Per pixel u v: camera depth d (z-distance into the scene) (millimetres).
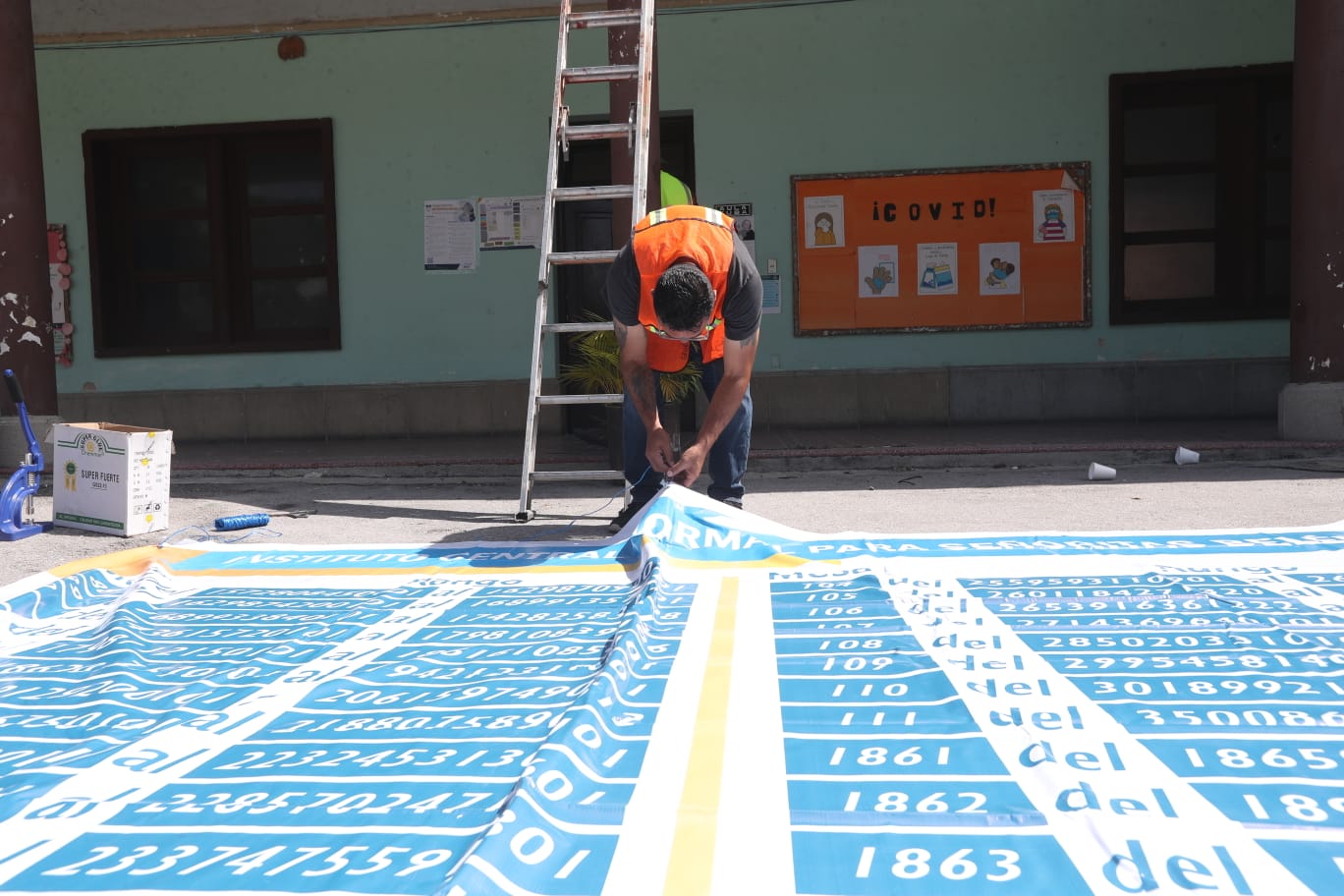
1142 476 6672
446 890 1392
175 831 1720
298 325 10508
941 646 2771
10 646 3188
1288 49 9414
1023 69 9602
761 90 9773
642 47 5852
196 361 10297
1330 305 7488
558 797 1768
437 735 2195
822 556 4086
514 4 9875
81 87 10234
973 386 9688
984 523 5152
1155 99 9727
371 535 5199
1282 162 9672
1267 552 4000
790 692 2416
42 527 5211
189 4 10102
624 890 1486
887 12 9648
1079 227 9617
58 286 10312
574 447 8820
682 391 6352
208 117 10195
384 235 10141
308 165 10375
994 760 1946
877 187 9719
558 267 10000
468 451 8664
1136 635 2855
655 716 2252
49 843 1683
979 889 1473
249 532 5309
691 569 3910
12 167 7410
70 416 10344
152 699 2541
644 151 5781
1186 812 1692
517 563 4199
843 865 1554
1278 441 7387
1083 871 1511
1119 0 9500
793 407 9820
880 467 7410
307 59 10086
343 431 10156
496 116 9984
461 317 10125
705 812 1741
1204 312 9617
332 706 2430
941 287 9734
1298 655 2621
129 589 3828
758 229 9844
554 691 2508
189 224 10516
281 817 1767
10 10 7387
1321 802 1730
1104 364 9633
